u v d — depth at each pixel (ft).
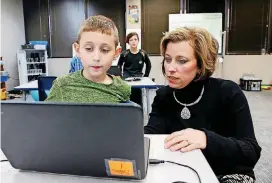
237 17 22.57
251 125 3.37
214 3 22.58
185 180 2.23
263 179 7.07
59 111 1.96
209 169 2.42
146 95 11.05
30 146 2.18
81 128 1.98
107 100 3.33
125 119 1.89
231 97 3.48
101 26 3.20
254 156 3.08
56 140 2.08
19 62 20.49
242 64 23.04
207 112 3.56
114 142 1.99
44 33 23.25
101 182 2.23
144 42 23.09
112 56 3.35
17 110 2.04
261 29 22.66
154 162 2.52
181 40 3.21
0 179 2.32
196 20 21.93
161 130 3.75
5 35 19.85
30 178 2.33
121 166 2.12
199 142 2.87
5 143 2.21
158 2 22.65
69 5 22.88
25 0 22.89
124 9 22.91
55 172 2.35
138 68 14.25
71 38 23.20
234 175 3.34
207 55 3.31
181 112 3.65
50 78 6.68
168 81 3.42
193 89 3.52
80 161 2.17
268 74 23.13
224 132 3.66
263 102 17.28
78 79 3.41
